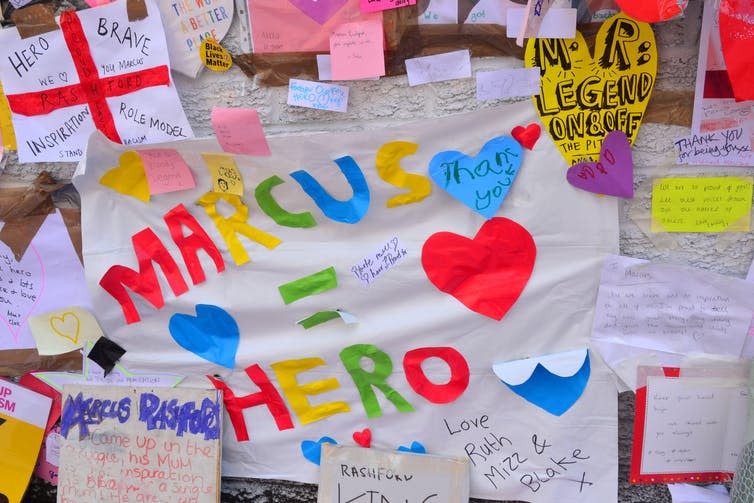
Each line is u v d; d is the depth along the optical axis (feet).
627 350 4.97
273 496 5.63
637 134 4.66
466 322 5.05
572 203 4.80
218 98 5.00
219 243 5.23
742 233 4.77
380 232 5.06
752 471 4.42
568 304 4.96
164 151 5.06
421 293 5.09
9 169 5.38
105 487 5.55
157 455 5.48
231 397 5.46
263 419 5.47
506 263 4.95
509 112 4.71
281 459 5.52
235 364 5.39
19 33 4.98
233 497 5.69
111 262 5.35
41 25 4.95
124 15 4.86
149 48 4.90
